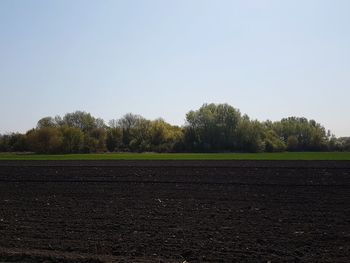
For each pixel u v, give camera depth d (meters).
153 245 14.54
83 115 137.38
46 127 109.25
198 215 20.02
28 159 72.19
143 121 121.75
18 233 16.56
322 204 23.09
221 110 113.19
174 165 52.97
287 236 15.64
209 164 54.22
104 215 20.31
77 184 34.28
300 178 36.56
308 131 120.69
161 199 25.47
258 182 33.91
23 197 27.19
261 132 113.19
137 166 52.00
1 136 119.19
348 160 61.16
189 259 12.88
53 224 18.27
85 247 14.40
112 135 120.81
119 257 13.02
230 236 15.70
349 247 14.05
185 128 113.81
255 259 12.78
